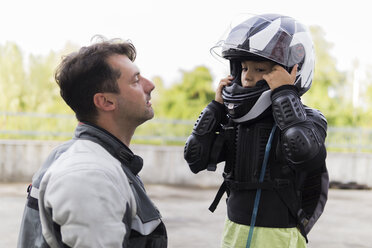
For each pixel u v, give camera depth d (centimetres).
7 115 1420
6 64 2030
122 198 170
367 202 1120
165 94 2272
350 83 2317
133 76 188
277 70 258
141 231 180
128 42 196
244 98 264
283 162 258
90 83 183
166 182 1284
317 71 2294
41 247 174
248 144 268
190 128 1449
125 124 191
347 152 1409
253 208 262
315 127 254
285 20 272
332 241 733
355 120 2205
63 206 160
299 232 265
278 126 251
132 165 187
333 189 1330
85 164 168
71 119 1442
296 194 262
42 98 2036
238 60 276
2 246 628
